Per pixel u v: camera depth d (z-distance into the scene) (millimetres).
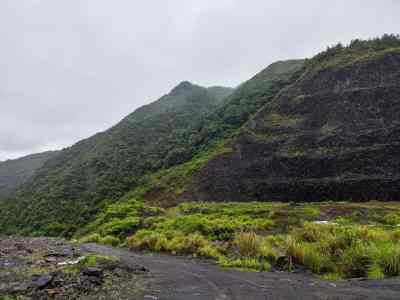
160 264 12344
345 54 74438
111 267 9859
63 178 85938
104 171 84062
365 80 60844
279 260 12102
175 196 56375
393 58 62031
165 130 111500
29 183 109625
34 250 12602
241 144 61719
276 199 49594
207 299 7062
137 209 39781
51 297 6676
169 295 7344
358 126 53688
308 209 34156
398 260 10602
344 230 14992
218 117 90125
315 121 58906
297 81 73000
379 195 43656
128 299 6863
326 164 50406
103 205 65125
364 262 11039
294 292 7809
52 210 69125
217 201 52594
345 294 7648
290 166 52812
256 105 84562
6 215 78250
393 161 46562
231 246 15484
